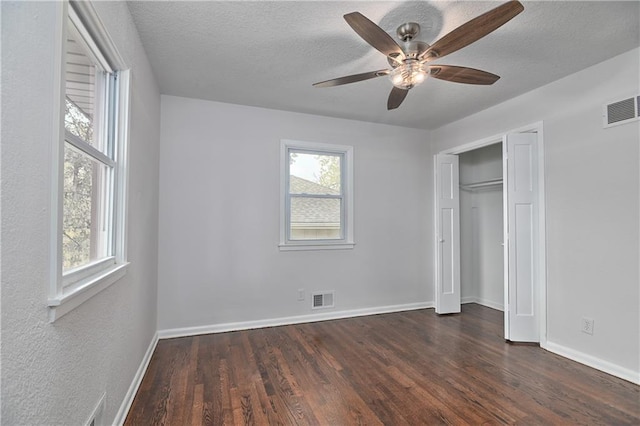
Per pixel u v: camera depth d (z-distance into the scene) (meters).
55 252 1.00
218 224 3.35
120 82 1.78
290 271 3.63
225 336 3.18
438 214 4.03
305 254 3.71
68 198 1.27
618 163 2.38
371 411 1.92
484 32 1.60
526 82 2.87
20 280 0.84
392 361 2.61
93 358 1.36
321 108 3.57
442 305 3.97
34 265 0.91
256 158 3.51
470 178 4.65
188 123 3.27
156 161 2.95
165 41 2.22
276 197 3.58
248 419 1.83
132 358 2.02
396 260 4.16
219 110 3.38
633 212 2.29
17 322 0.83
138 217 2.15
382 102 3.39
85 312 1.27
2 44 0.77
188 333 3.21
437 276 4.01
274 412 1.90
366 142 4.04
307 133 3.74
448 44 1.71
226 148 3.40
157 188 3.03
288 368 2.47
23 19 0.85
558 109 2.82
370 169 4.05
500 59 2.47
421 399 2.05
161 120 3.18
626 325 2.31
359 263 3.96
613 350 2.39
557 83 2.83
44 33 0.95
